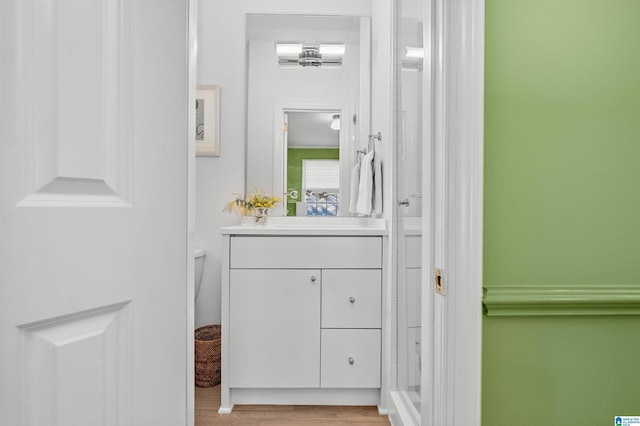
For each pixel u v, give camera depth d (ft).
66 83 1.82
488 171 2.75
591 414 2.78
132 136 2.16
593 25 2.78
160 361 2.38
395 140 5.90
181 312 2.57
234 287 5.98
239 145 8.01
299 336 6.00
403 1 5.61
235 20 7.99
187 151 2.66
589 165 2.78
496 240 2.75
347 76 8.04
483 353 2.76
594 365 2.78
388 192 6.15
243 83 8.02
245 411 5.94
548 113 2.76
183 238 2.59
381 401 5.94
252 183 8.03
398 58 5.90
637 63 2.80
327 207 8.04
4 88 1.58
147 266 2.27
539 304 2.70
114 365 2.07
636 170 2.80
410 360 5.02
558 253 2.76
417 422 4.57
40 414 1.72
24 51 1.65
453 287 2.69
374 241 6.06
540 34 2.76
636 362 2.80
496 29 2.75
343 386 6.00
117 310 2.10
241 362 5.95
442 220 2.73
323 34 8.05
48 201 1.74
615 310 2.75
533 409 2.77
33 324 1.68
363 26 8.04
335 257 6.04
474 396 2.68
